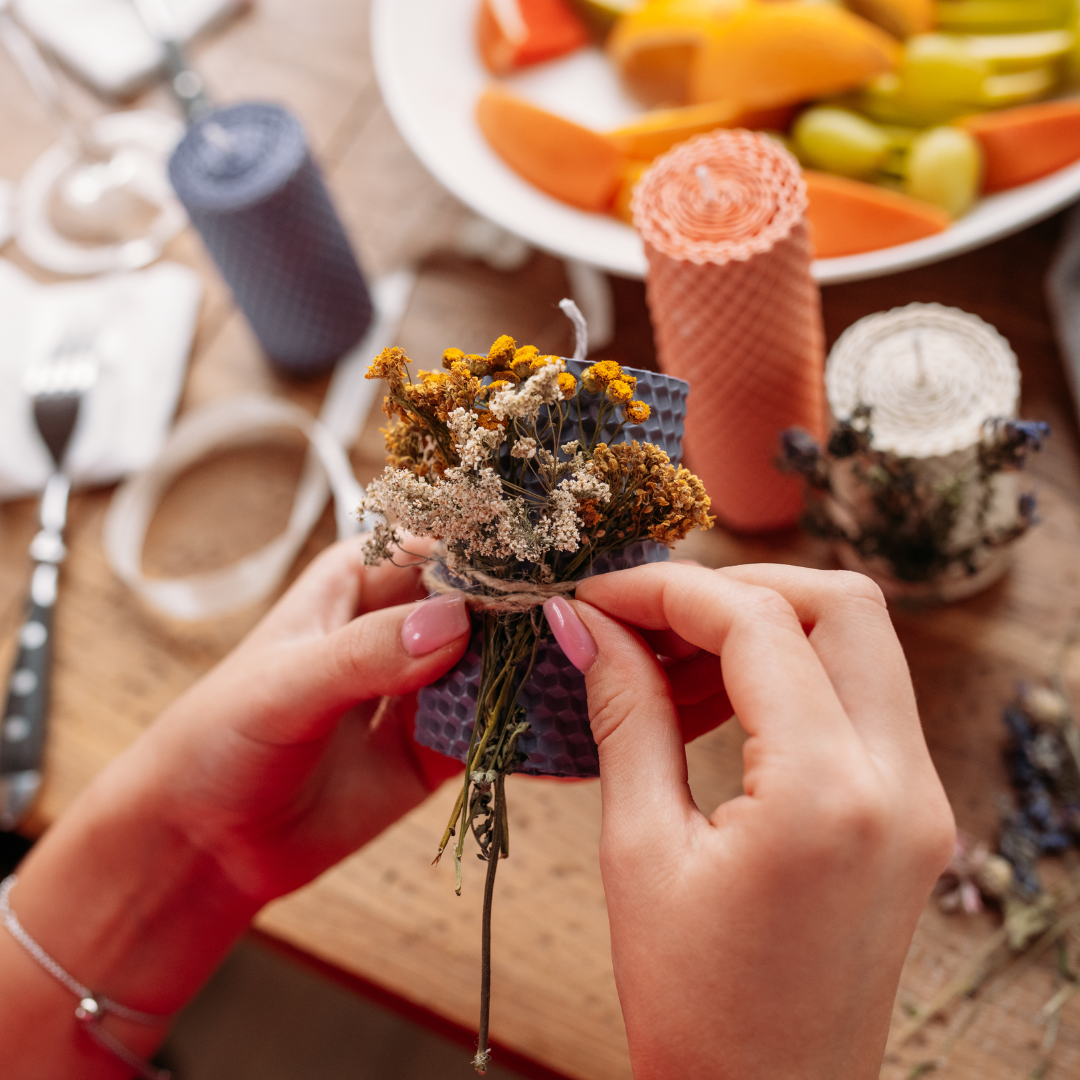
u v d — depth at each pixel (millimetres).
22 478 487
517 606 297
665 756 282
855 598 280
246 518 479
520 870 401
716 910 262
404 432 299
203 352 512
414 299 503
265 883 385
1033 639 410
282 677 337
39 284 540
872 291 474
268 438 490
